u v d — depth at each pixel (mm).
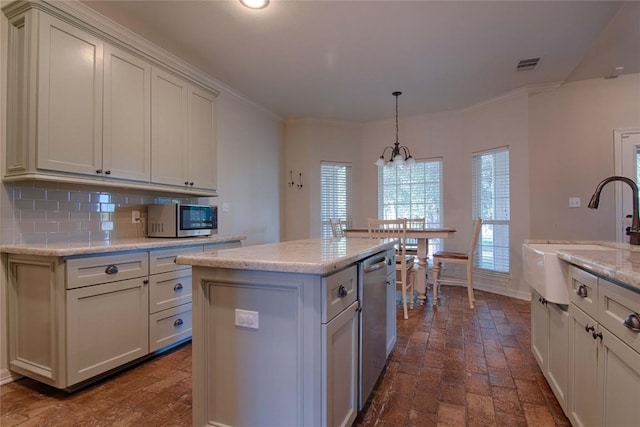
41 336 1991
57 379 1915
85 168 2262
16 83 2068
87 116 2281
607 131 3824
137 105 2629
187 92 3111
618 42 3012
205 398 1465
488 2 2400
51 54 2082
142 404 1875
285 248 1855
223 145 3975
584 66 3518
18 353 2092
